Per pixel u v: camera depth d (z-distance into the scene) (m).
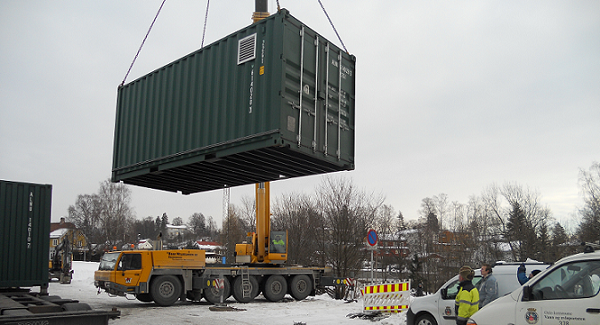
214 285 17.31
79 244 69.62
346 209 22.92
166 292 16.67
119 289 15.75
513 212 42.69
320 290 22.42
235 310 15.40
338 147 9.44
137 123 11.38
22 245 11.34
